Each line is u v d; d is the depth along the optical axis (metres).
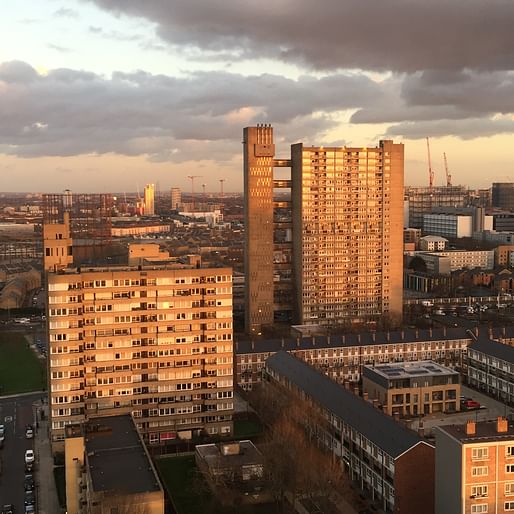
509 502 177.50
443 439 183.75
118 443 194.62
